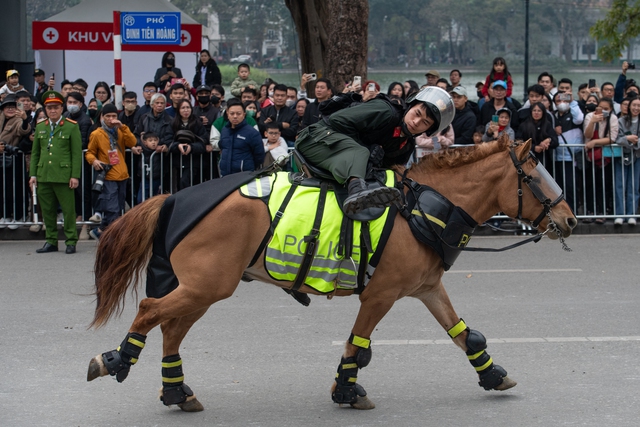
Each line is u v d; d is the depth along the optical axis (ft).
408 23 120.37
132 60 58.70
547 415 16.44
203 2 132.26
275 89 39.40
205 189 16.65
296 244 16.26
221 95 43.39
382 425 16.07
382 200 15.51
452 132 37.76
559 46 125.70
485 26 122.11
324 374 19.30
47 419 16.40
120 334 22.79
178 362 16.83
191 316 16.84
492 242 37.14
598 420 16.14
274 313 25.00
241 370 19.61
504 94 38.60
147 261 17.16
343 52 45.47
